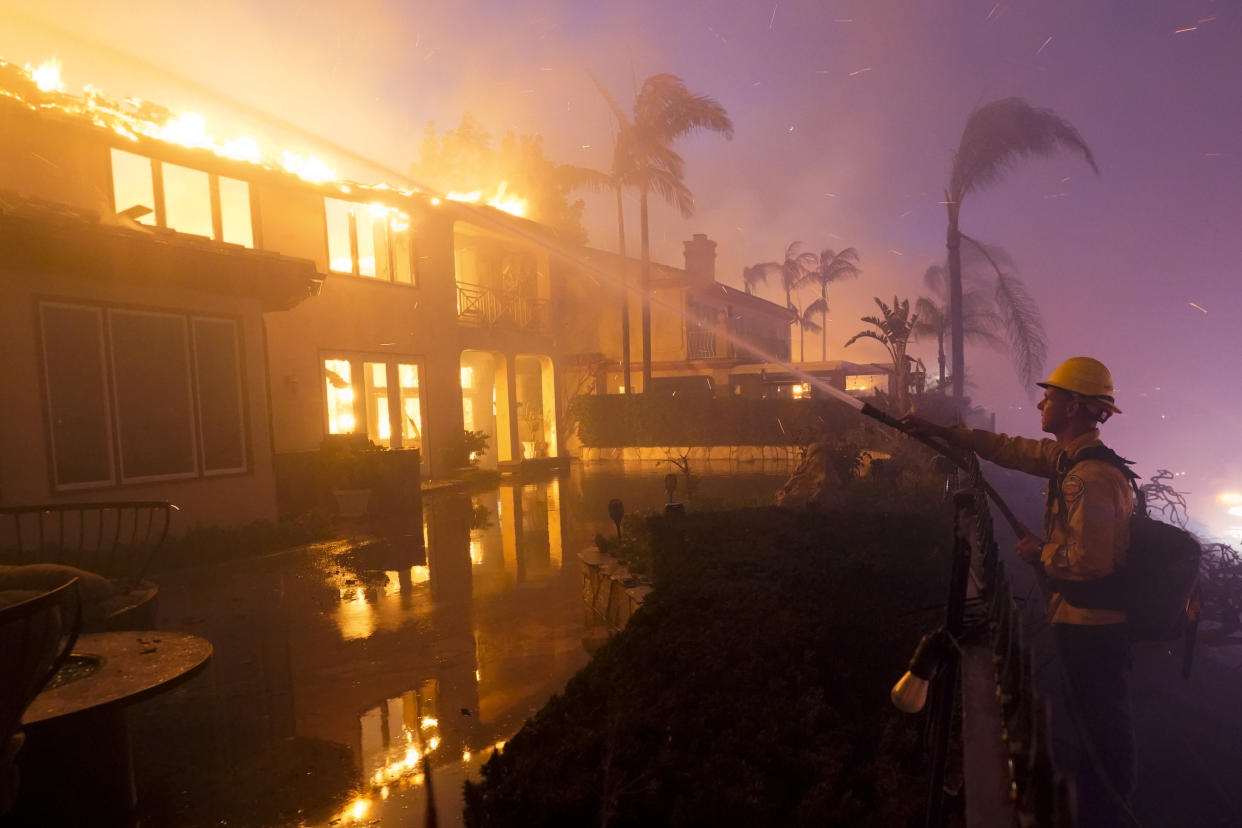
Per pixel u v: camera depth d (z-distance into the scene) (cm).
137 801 384
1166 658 503
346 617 729
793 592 472
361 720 480
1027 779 121
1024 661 136
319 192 1788
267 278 1203
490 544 1131
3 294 923
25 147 1302
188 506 1102
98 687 375
